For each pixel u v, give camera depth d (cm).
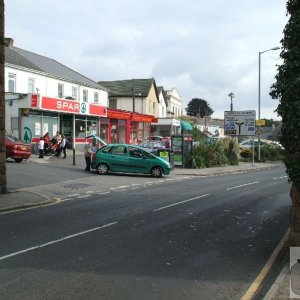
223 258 810
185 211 1338
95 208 1380
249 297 608
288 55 774
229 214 1298
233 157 4006
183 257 812
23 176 2172
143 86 6638
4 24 1559
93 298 595
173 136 3381
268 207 1446
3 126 1580
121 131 4953
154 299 595
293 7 771
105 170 2545
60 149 3312
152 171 2572
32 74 3859
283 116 782
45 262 766
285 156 789
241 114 4097
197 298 602
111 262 770
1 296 598
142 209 1366
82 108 3925
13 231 1020
